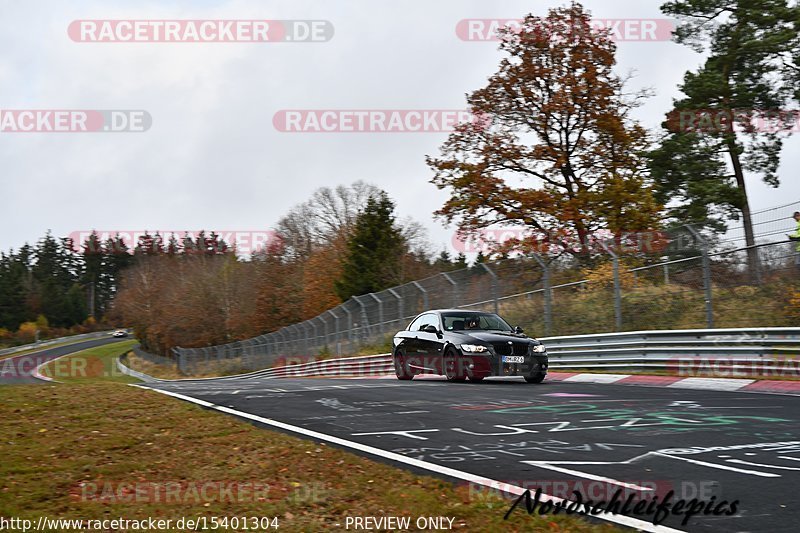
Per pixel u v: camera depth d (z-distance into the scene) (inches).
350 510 581.3
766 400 1219.2
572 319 2236.7
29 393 1258.0
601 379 1866.4
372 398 1331.2
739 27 3641.7
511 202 3607.3
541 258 2381.9
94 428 946.7
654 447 809.5
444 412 1121.4
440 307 2760.8
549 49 3597.4
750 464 718.5
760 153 3636.8
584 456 770.8
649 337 1857.8
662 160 3713.1
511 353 1700.3
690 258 1900.8
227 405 1241.4
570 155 3636.8
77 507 598.5
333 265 7431.1
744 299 1733.5
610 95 3558.1
